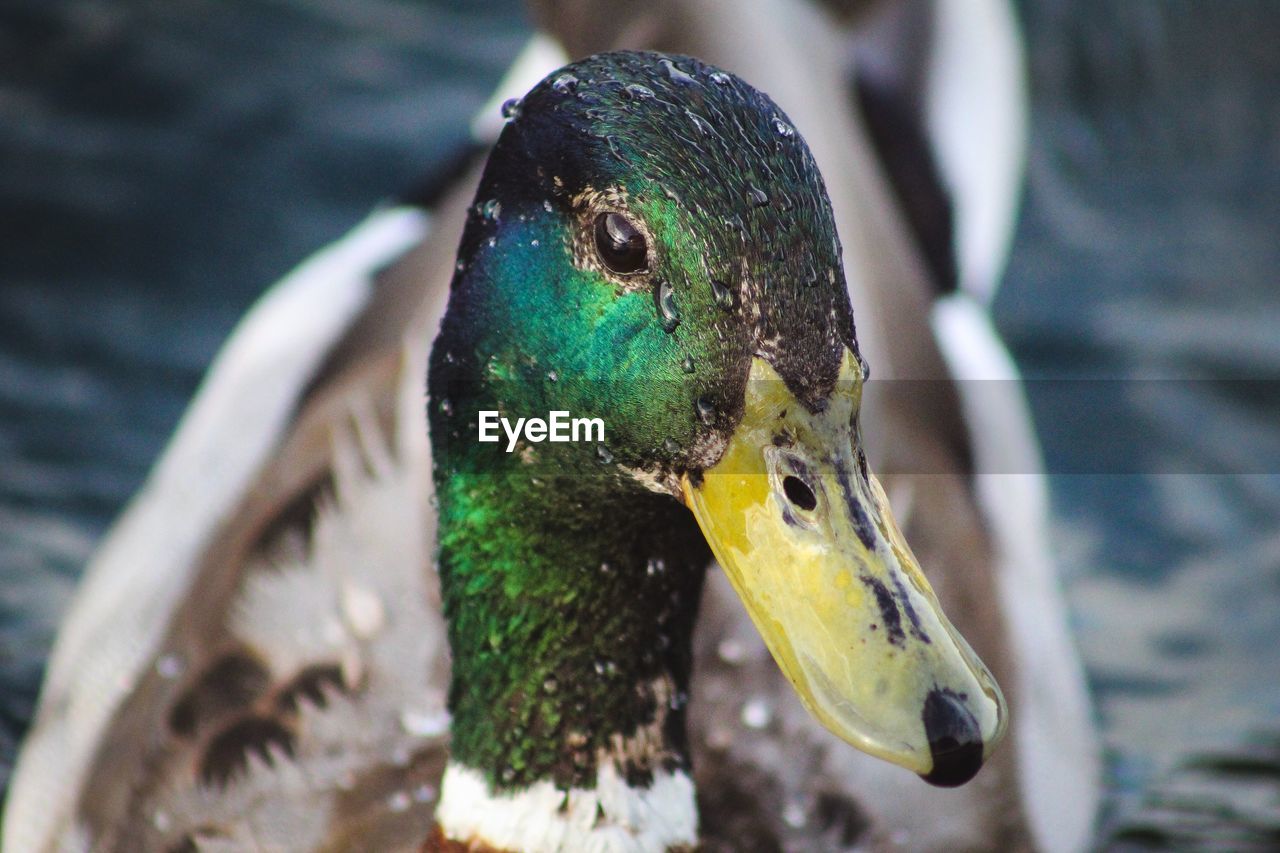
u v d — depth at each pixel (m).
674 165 3.08
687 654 3.65
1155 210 9.06
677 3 6.49
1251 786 5.82
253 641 4.90
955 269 7.27
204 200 8.41
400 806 4.38
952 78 7.49
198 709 4.77
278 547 5.15
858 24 7.39
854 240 6.08
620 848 3.62
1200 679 6.43
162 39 9.30
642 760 3.63
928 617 3.02
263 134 8.82
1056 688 5.76
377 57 9.46
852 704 2.96
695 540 3.51
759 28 6.57
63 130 8.70
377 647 4.82
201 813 4.53
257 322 6.45
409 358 5.57
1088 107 9.62
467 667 3.68
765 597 3.07
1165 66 9.66
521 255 3.32
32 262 8.02
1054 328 8.25
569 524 3.45
